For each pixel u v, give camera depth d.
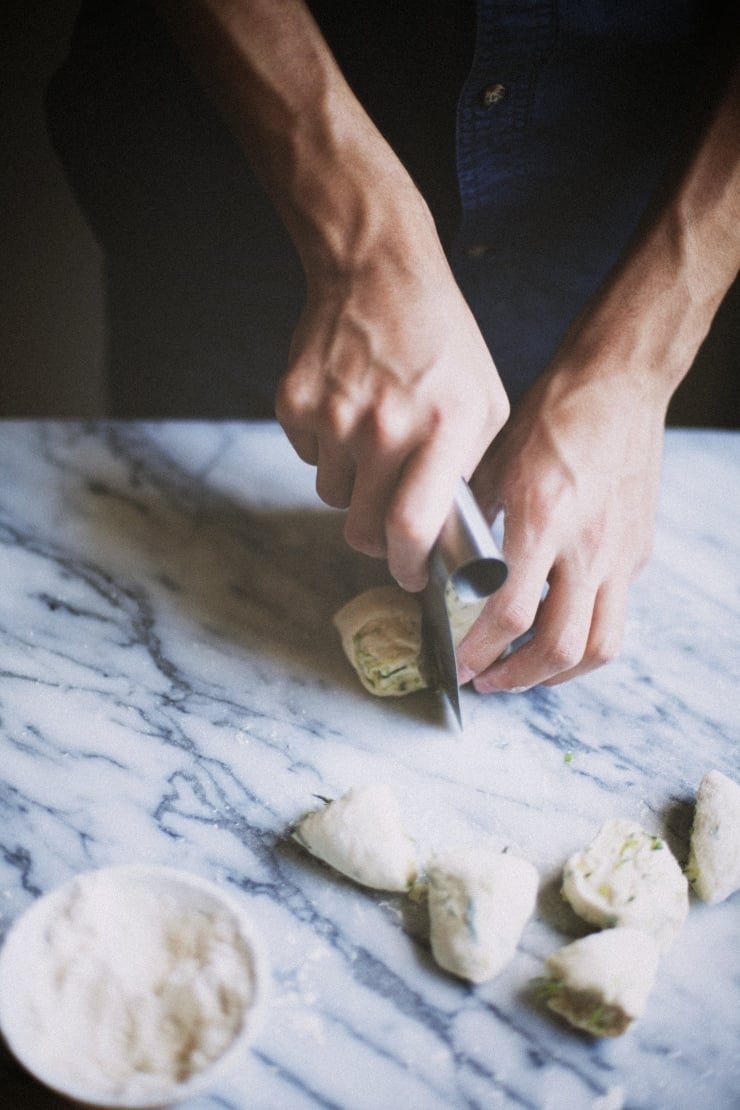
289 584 1.02
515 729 0.91
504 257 1.21
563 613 0.88
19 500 1.07
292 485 1.12
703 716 0.94
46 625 0.95
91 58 1.15
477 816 0.84
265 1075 0.68
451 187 1.13
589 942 0.72
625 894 0.77
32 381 2.14
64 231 1.93
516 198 1.13
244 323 1.30
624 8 0.98
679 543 1.10
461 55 1.01
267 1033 0.70
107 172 1.23
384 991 0.73
